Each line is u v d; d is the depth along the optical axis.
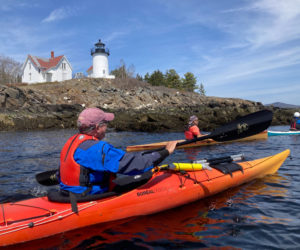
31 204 2.51
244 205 3.26
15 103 23.61
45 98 26.97
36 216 2.31
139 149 8.36
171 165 3.35
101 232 2.52
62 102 27.72
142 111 25.92
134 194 2.82
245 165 4.36
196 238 2.44
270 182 4.22
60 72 39.12
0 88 22.94
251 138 10.49
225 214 2.99
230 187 3.90
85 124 2.42
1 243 2.14
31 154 7.66
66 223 2.41
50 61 39.56
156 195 2.99
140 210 2.84
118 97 31.14
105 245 2.30
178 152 7.46
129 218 2.77
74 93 29.77
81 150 2.36
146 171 2.77
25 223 2.24
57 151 8.26
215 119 17.55
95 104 28.42
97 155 2.31
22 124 19.34
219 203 3.34
